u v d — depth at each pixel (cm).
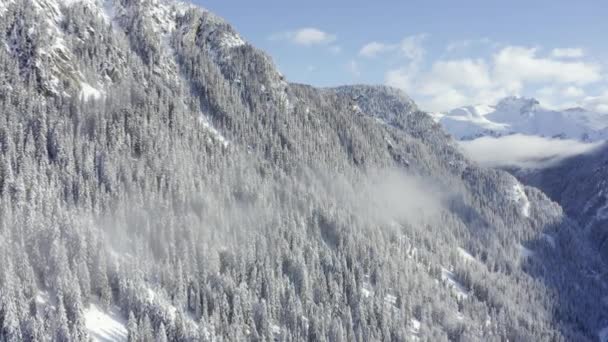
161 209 14862
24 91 16712
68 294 10125
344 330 13538
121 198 14225
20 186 12681
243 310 12694
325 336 13312
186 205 15750
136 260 12212
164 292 11912
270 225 16888
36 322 9344
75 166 15050
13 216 11819
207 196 16412
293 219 17588
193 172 17612
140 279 11800
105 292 11056
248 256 14775
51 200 12925
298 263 15250
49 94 17638
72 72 18900
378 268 17450
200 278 13175
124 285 11250
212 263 13712
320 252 16925
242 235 15600
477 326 17688
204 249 13750
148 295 11481
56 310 9738
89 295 10856
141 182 15625
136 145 17188
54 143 15338
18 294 9750
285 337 12400
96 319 10694
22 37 18262
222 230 15612
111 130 16788
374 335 14262
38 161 14712
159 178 16312
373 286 17300
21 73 17600
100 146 16175
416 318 17012
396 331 14925
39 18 19138
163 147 17488
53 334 9550
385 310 15050
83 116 17288
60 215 12231
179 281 12250
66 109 17275
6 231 11281
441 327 16812
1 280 10119
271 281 13925
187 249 13388
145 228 13775
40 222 11744
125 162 15825
